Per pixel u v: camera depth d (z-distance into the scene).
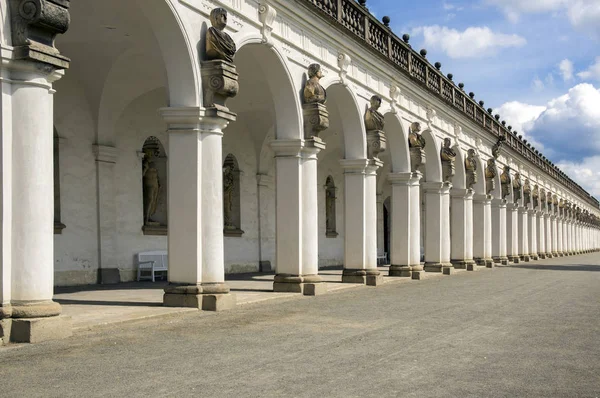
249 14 15.67
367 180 22.02
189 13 13.52
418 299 16.98
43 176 9.44
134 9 13.89
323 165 34.50
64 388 6.71
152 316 11.84
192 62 13.48
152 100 21.23
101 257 19.69
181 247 13.59
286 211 17.95
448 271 30.06
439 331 11.16
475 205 38.59
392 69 24.55
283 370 7.79
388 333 10.85
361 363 8.27
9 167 9.22
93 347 8.95
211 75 13.68
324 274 27.58
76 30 16.11
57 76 9.60
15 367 7.62
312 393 6.69
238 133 26.69
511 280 25.62
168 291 13.54
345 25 20.53
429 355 8.91
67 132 18.77
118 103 19.83
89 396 6.43
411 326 11.75
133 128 20.95
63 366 7.73
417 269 25.94
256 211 27.98
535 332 11.16
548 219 61.75
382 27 23.80
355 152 21.89
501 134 44.09
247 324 11.64
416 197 26.23
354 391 6.80
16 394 6.45
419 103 27.86
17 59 9.16
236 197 27.00
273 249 28.94
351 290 19.84
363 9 22.06
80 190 19.16
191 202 13.57
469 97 35.75
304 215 18.09
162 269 21.17
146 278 21.20
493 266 38.75
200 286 13.53
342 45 20.59
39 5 9.08
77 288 17.86
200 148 13.66
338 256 36.25
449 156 30.44
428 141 29.42
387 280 23.81
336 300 16.47
